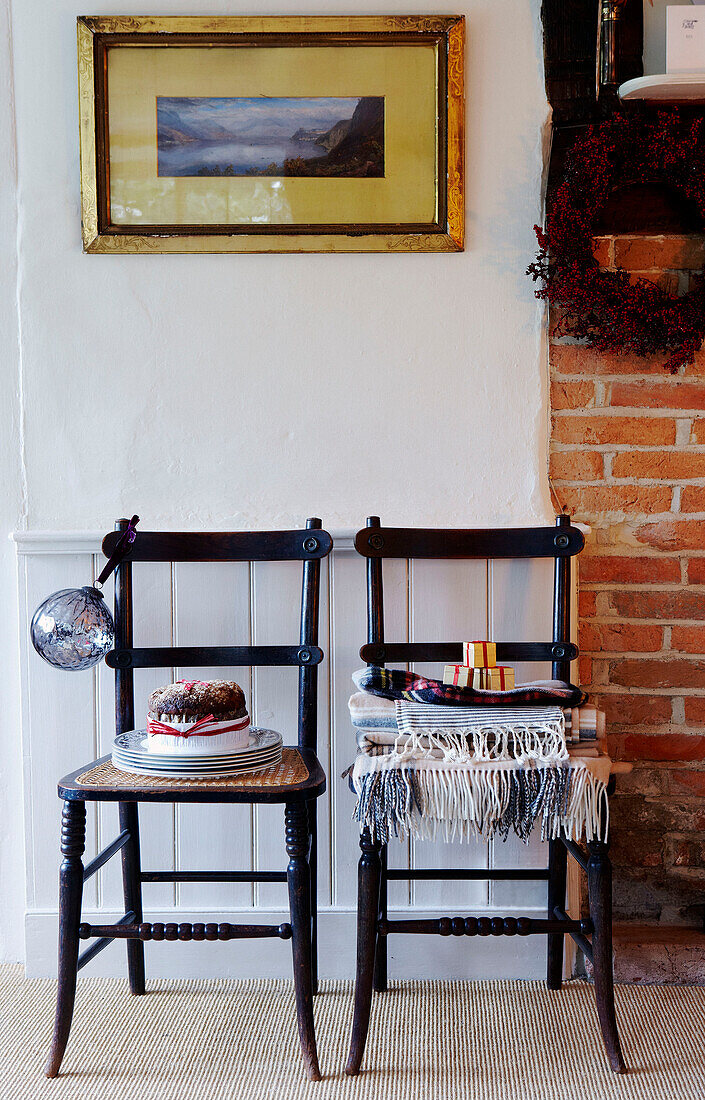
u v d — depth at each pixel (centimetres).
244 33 170
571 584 166
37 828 174
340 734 173
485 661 147
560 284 166
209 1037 151
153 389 175
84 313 175
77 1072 140
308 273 174
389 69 171
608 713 180
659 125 165
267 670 174
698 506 178
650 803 180
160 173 172
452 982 171
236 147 172
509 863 174
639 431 178
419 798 134
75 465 176
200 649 159
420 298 174
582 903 177
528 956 171
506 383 174
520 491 175
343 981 172
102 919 174
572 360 177
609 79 170
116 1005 162
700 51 165
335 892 174
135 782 134
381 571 161
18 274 175
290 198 172
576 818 135
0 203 176
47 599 156
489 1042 148
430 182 172
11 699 179
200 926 139
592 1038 149
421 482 175
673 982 165
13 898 180
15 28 172
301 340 175
